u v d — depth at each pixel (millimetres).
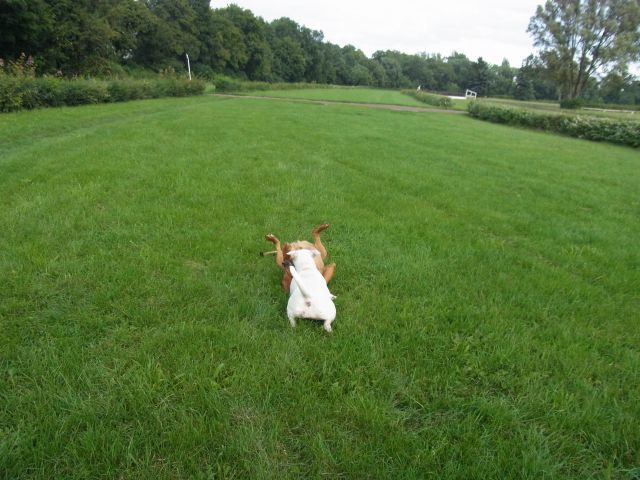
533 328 3732
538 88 103750
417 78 142500
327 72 114438
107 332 3354
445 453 2406
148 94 30000
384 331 3531
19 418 2486
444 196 7961
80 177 7344
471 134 20438
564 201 8438
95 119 16859
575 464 2428
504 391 2994
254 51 87625
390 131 18406
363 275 4543
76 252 4598
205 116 18766
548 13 54125
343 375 2971
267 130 15281
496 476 2279
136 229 5293
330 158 10906
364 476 2260
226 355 3105
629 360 3344
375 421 2557
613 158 16375
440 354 3270
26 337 3227
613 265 5344
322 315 3383
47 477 2166
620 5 49938
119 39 52000
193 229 5473
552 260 5480
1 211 5652
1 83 16953
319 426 2518
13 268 4152
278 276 4375
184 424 2455
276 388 2785
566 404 2793
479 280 4605
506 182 9766
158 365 2932
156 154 9656
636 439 2584
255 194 7070
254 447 2373
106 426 2473
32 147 10516
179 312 3635
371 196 7562
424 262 4926
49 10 36469
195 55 71562
